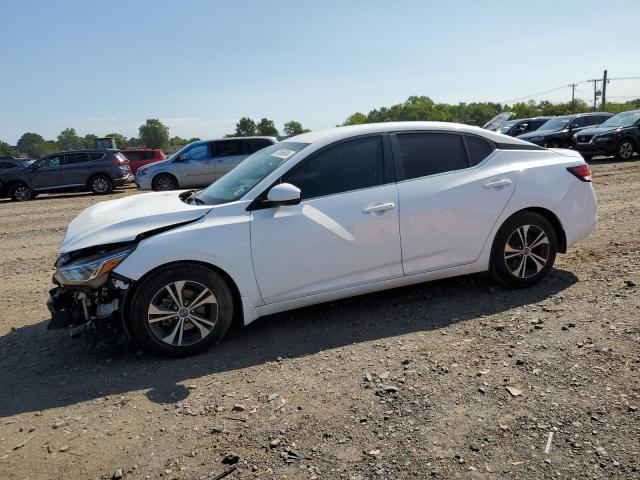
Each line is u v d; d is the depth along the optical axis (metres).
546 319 3.99
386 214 4.13
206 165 16.64
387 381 3.23
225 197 4.13
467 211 4.36
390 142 4.30
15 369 3.76
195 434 2.80
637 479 2.25
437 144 4.44
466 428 2.69
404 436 2.66
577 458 2.40
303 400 3.09
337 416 2.88
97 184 18.73
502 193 4.47
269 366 3.57
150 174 16.48
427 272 4.35
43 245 8.53
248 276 3.86
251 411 3.00
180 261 3.71
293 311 4.55
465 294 4.68
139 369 3.65
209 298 3.80
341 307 4.57
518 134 24.72
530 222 4.59
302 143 4.29
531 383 3.09
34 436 2.87
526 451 2.48
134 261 3.61
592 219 4.87
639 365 3.17
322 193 4.07
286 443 2.67
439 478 2.34
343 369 3.44
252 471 2.46
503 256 4.56
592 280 4.76
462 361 3.43
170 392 3.29
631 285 4.49
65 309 3.84
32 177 18.00
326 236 3.99
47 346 4.16
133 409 3.11
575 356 3.36
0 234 9.93
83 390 3.39
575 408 2.79
